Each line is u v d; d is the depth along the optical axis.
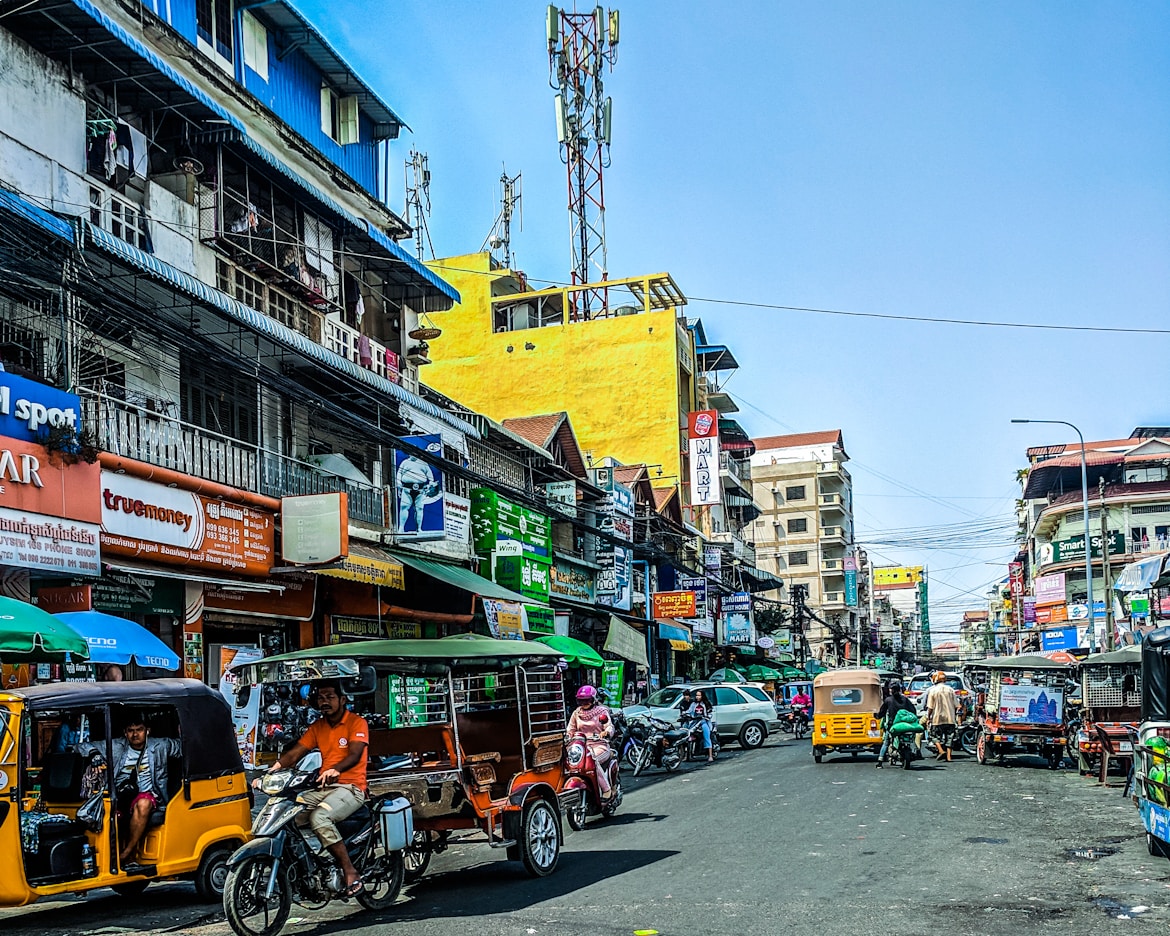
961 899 8.99
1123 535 62.09
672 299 54.62
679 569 46.41
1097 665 21.12
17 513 12.84
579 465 37.72
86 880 8.70
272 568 18.19
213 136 17.91
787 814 15.00
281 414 20.89
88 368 15.48
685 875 10.48
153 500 15.48
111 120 16.30
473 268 52.50
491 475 29.64
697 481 49.19
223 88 19.66
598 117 52.91
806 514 93.62
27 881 8.32
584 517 36.94
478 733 11.73
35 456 13.18
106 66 16.00
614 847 12.71
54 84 15.20
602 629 38.78
